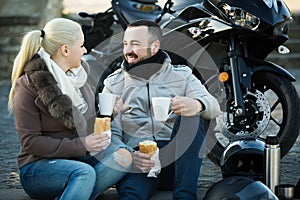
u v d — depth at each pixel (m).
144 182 4.59
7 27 12.95
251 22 5.56
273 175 4.46
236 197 4.07
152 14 6.65
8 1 13.45
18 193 5.18
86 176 4.30
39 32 4.49
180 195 4.49
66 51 4.49
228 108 5.65
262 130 5.67
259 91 5.67
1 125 8.26
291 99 5.66
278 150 4.47
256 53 5.86
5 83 12.14
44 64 4.42
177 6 6.12
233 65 5.59
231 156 4.84
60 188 4.35
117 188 4.66
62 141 4.36
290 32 13.68
